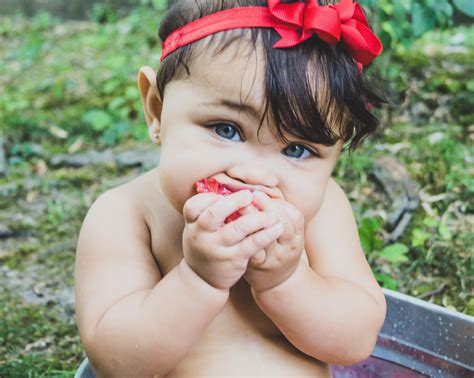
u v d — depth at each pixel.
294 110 1.28
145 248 1.51
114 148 3.48
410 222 2.73
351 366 1.89
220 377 1.43
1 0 6.19
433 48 4.13
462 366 1.77
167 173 1.35
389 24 3.13
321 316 1.41
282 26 1.31
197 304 1.31
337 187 1.70
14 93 4.07
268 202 1.28
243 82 1.27
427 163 3.06
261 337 1.48
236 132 1.31
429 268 2.51
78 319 1.46
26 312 2.39
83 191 3.15
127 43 4.91
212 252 1.25
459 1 2.77
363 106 1.37
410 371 1.84
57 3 6.07
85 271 1.49
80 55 4.72
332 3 1.44
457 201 2.83
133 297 1.41
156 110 1.51
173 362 1.36
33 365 2.12
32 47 4.69
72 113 3.81
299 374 1.46
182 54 1.34
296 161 1.34
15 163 3.35
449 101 3.58
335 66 1.32
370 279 1.57
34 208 3.04
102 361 1.39
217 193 1.30
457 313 1.77
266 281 1.35
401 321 1.85
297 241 1.32
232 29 1.32
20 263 2.68
